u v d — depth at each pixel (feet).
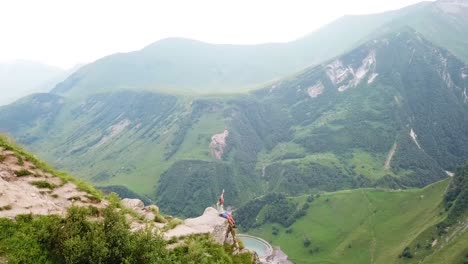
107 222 57.52
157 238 60.64
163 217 86.43
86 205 65.77
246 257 86.74
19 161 67.82
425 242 623.36
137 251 56.29
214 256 75.56
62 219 56.59
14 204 55.62
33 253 51.06
